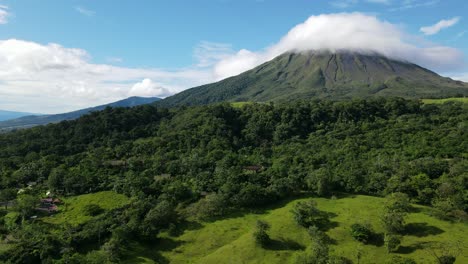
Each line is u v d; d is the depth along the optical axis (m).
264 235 78.19
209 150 148.00
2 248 81.19
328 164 127.12
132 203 99.31
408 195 92.88
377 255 70.06
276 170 115.50
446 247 68.50
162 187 110.38
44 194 114.06
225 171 116.38
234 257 75.38
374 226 79.38
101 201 105.88
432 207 88.81
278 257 73.75
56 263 71.50
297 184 104.31
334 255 68.56
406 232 76.44
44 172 128.38
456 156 121.31
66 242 81.06
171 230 90.44
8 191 110.38
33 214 99.44
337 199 97.94
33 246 78.06
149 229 86.44
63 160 142.62
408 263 60.94
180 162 130.75
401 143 141.88
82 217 96.12
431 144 134.50
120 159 146.00
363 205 91.12
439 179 98.38
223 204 97.94
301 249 76.50
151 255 81.31
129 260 78.12
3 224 93.75
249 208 100.25
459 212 82.00
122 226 85.56
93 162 135.75
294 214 86.62
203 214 96.50
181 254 80.88
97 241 84.94
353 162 123.00
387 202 87.25
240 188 102.88
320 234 78.12
